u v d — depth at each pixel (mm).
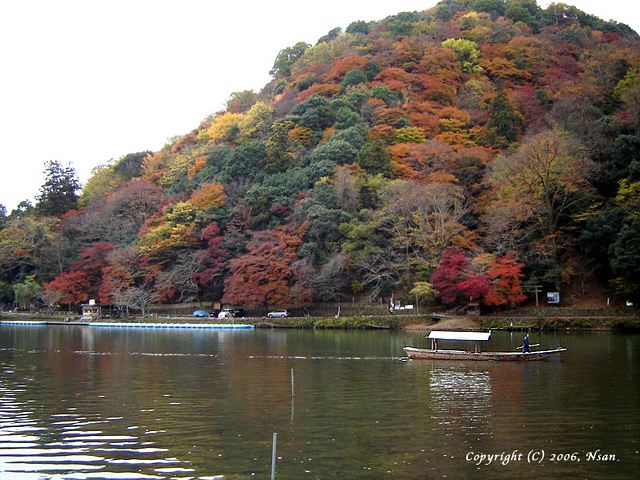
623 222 67125
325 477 18359
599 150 78312
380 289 78375
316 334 67812
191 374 38375
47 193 131000
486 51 131125
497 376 36000
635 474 18469
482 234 80312
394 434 23078
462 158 87250
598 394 29984
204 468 19250
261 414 26609
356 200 85812
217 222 95875
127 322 88188
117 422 25297
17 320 98688
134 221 110000
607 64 98938
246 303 84812
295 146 107188
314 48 156000
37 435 23266
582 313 67750
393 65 128000
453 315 71375
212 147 122875
